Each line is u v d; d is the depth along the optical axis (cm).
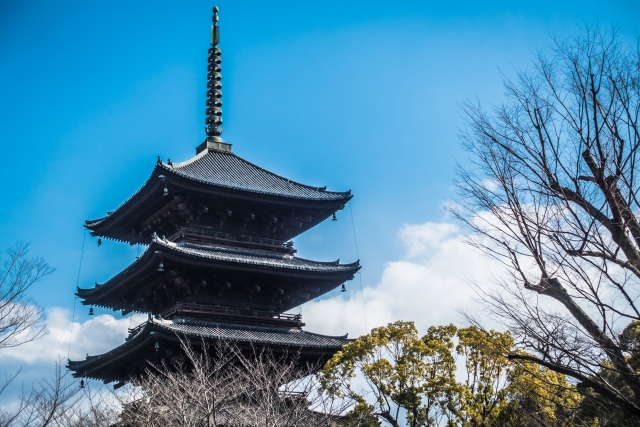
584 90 2031
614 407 1962
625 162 1970
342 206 5619
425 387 4044
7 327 3291
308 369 4822
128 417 4372
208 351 4819
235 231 5469
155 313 5616
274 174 5900
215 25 6391
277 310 5453
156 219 5534
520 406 3419
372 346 4266
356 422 4056
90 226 5831
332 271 5309
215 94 6166
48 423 3681
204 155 5822
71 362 5625
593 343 1930
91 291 5769
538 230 1991
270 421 3800
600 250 1934
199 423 3869
